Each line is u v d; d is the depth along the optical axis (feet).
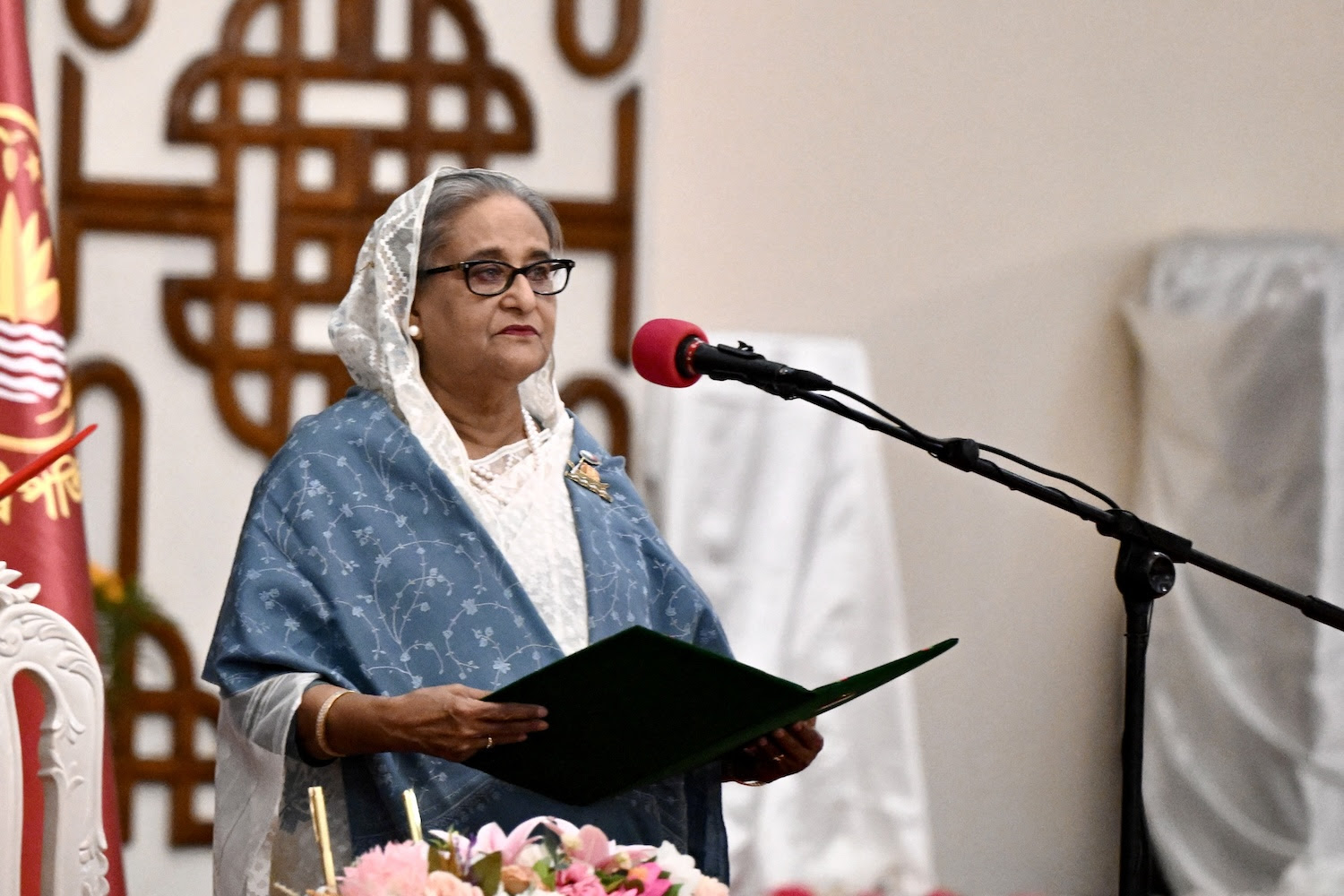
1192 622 53.21
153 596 52.21
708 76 56.18
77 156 51.98
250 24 52.75
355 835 26.61
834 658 50.72
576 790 26.16
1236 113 58.59
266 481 28.02
